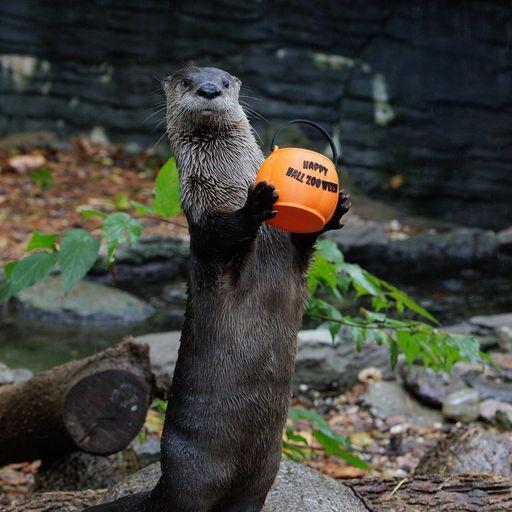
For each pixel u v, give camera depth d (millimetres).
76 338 9539
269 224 3635
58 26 16812
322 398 8258
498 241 12680
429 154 15805
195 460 3766
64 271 5145
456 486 4871
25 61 16859
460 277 12070
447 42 15820
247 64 16484
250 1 16438
